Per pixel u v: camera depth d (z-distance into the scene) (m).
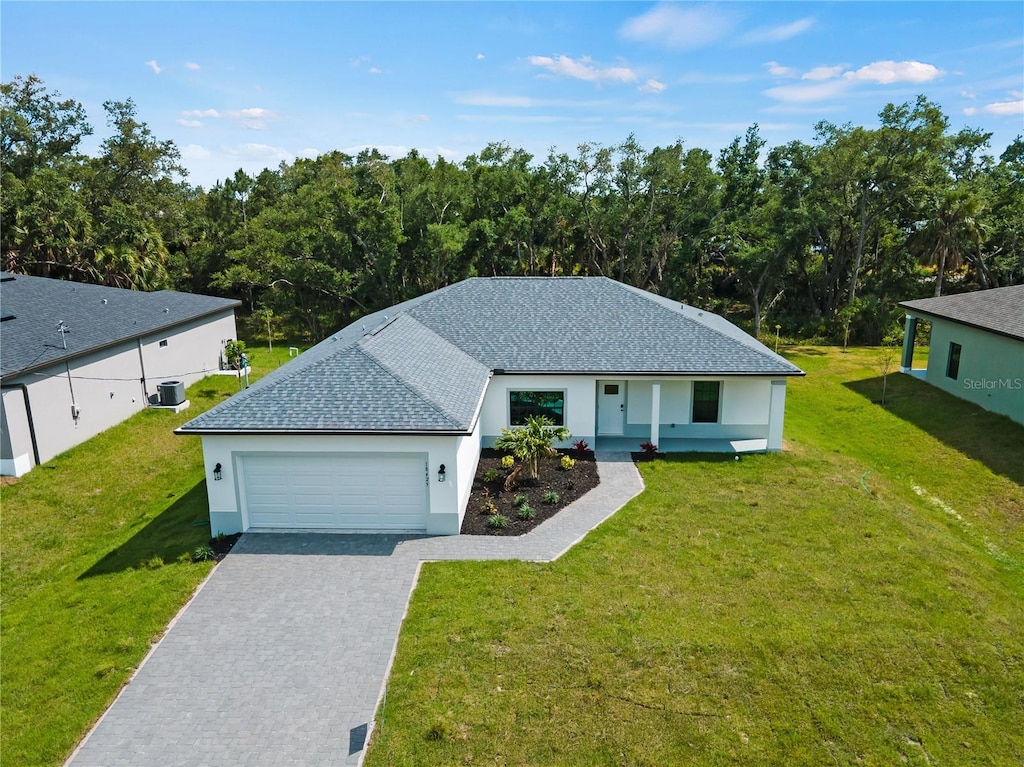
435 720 9.15
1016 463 19.05
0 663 10.68
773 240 42.12
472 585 12.45
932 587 12.30
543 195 47.34
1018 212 44.56
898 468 19.73
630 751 8.71
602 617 11.35
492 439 20.42
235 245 50.56
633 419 21.14
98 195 45.53
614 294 23.27
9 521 16.75
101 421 22.83
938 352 27.72
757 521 15.10
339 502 14.86
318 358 17.30
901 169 42.22
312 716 9.39
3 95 44.41
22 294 25.86
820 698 9.59
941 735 9.00
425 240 43.50
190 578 12.93
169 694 9.88
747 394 20.70
